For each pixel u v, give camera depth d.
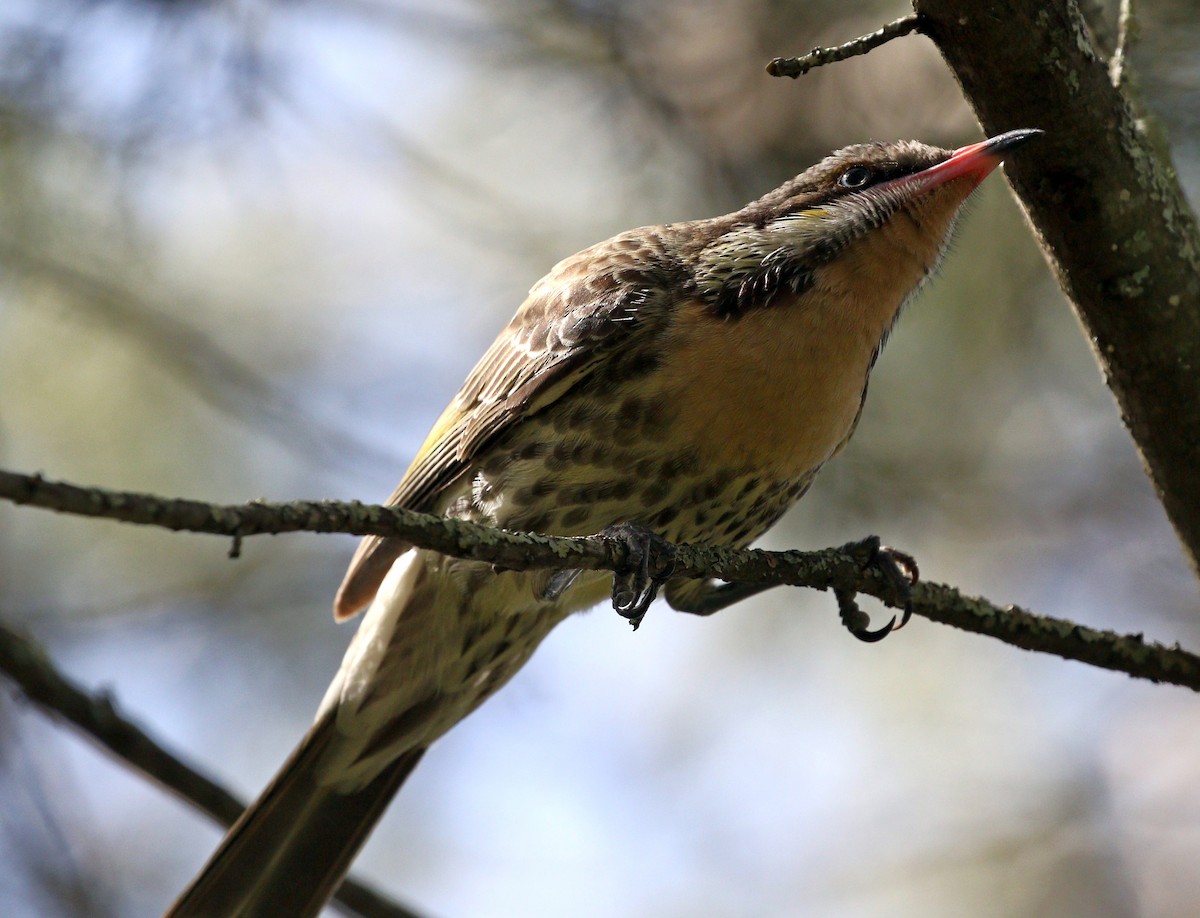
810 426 7.72
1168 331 6.49
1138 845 11.34
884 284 7.92
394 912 8.36
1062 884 11.21
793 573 6.89
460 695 8.52
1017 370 11.09
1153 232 6.39
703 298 7.77
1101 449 11.30
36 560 11.44
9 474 4.41
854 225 7.88
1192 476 6.73
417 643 8.23
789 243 7.82
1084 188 6.29
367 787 8.62
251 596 11.51
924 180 7.93
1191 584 11.26
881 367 11.16
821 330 7.70
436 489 8.20
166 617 11.39
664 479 7.68
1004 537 11.33
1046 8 5.98
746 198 10.99
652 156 11.20
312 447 11.42
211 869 8.04
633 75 11.22
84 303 10.98
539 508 7.84
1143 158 6.36
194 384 11.32
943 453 11.09
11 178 10.55
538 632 8.35
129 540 11.50
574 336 7.78
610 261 8.05
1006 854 11.39
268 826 8.28
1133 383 6.66
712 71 11.09
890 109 10.73
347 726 8.43
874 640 7.42
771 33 10.91
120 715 7.92
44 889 9.64
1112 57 7.21
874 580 6.98
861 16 10.77
